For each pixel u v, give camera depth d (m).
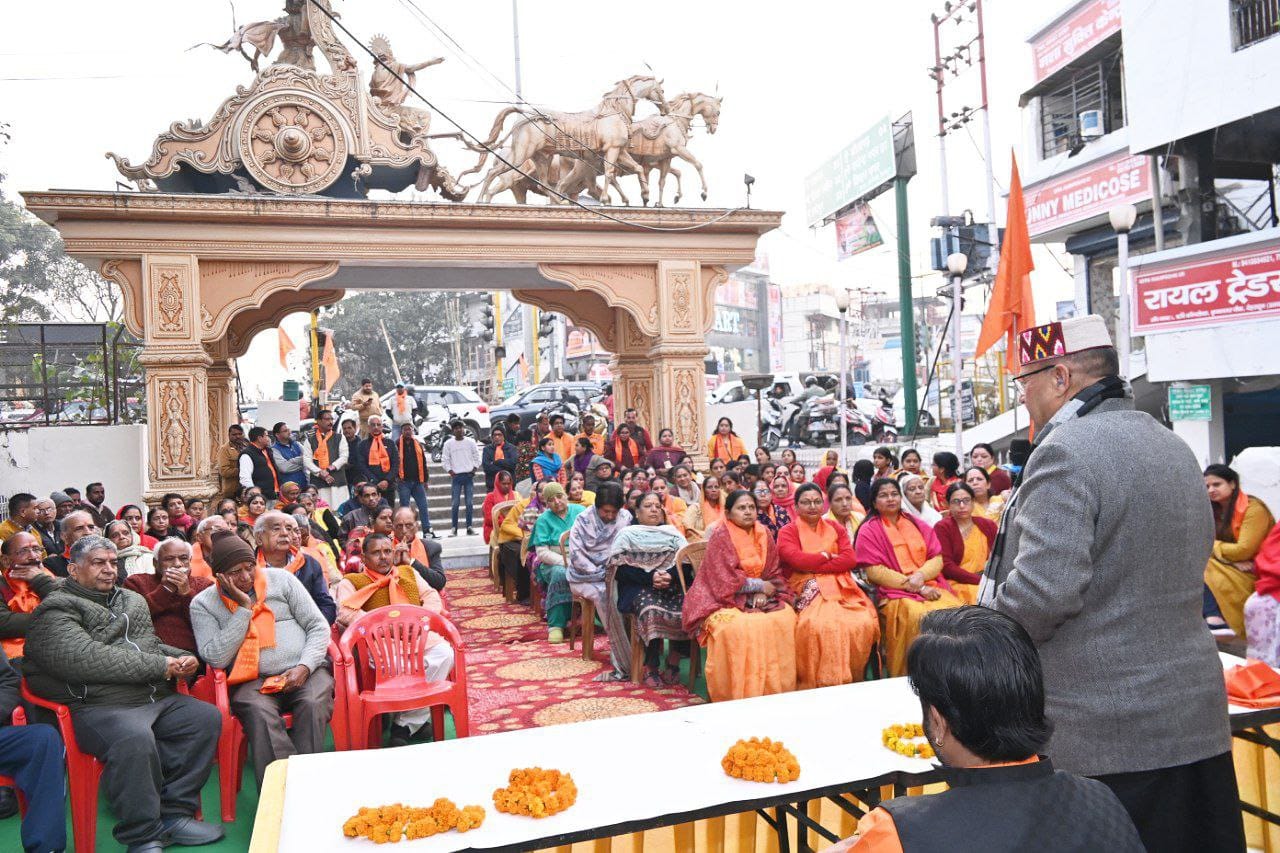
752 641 5.08
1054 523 2.10
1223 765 2.14
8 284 26.53
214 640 4.25
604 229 11.52
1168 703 2.08
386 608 4.71
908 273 19.08
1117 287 15.18
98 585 4.10
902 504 5.70
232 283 10.38
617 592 6.10
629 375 13.71
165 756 3.94
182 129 10.29
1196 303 9.27
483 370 46.38
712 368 40.44
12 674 4.28
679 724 3.02
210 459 11.19
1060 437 2.18
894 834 1.35
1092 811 1.40
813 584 5.48
